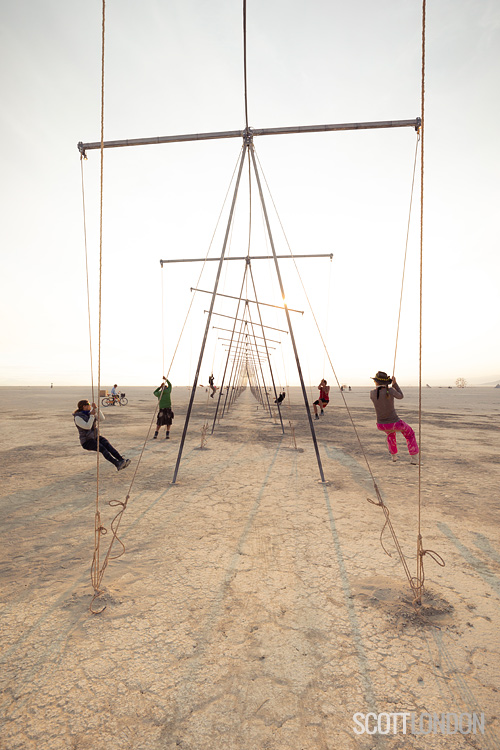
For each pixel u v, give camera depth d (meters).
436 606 3.02
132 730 1.90
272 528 4.71
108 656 2.45
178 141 6.25
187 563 3.78
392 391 8.52
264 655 2.46
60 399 41.69
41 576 3.53
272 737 1.86
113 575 3.53
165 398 11.98
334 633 2.68
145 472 7.68
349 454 9.74
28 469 7.91
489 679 2.25
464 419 19.98
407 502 5.77
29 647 2.54
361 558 3.89
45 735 1.87
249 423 17.52
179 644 2.56
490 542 4.30
